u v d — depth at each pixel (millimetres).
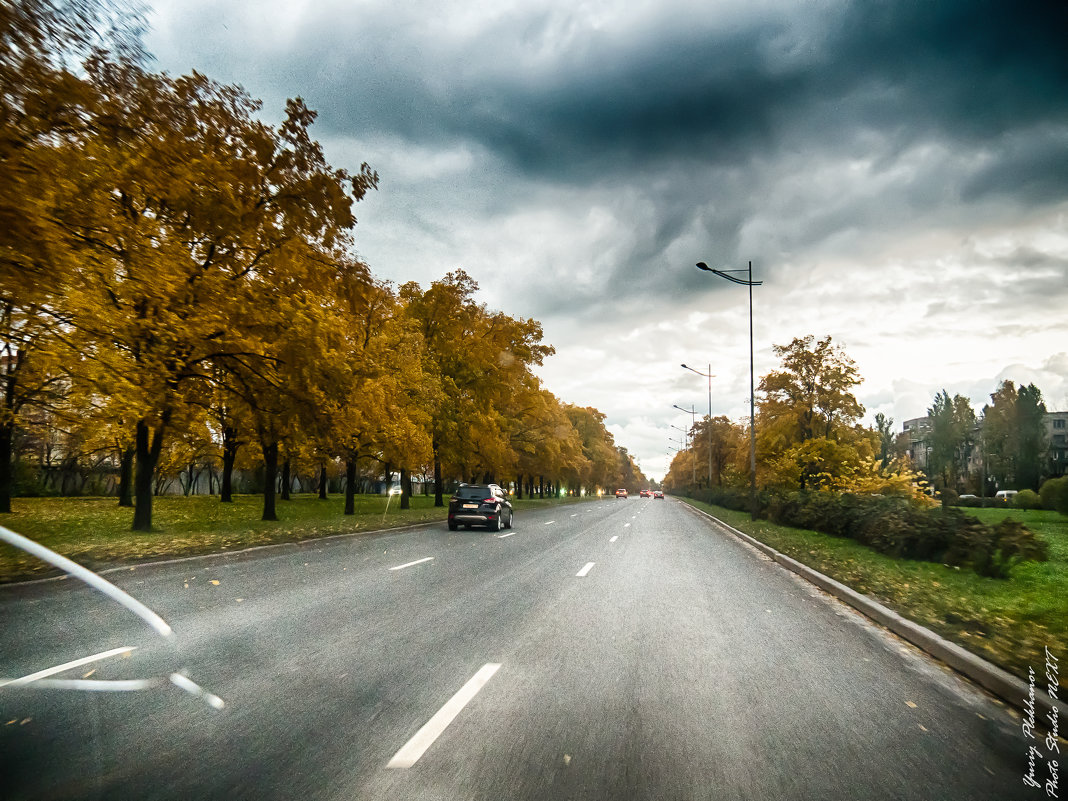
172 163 12461
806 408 39344
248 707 4402
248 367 17203
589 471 97438
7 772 3234
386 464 29281
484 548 15859
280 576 10602
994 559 11250
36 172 9469
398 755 3684
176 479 56438
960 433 87000
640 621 7559
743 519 30766
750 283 30406
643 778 3482
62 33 8969
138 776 3307
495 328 37812
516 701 4660
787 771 3615
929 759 3832
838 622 7957
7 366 21812
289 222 15727
